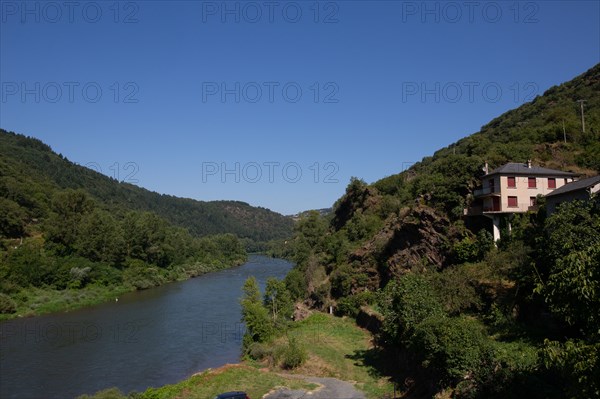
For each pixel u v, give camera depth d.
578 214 28.38
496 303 36.06
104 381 44.12
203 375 41.22
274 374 42.12
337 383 38.50
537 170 51.56
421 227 57.53
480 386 25.22
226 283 122.06
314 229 111.12
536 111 114.94
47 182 175.00
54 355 52.56
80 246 108.94
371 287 66.38
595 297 13.40
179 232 169.50
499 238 49.28
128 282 108.44
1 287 81.56
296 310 74.62
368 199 95.31
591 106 95.44
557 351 14.17
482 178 53.81
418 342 30.58
